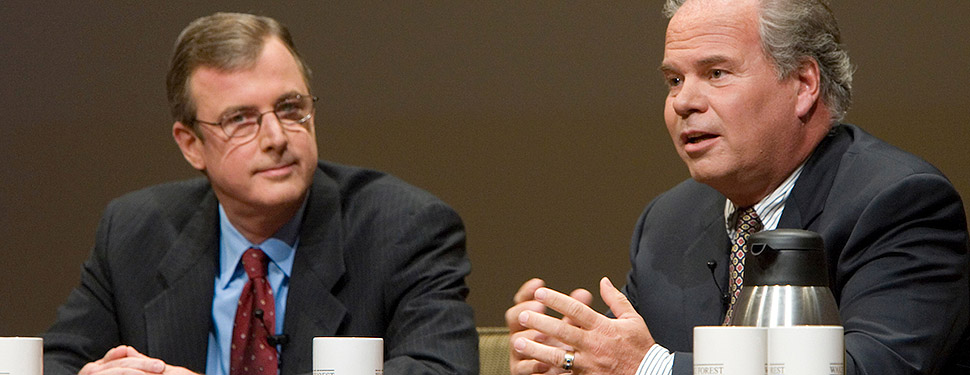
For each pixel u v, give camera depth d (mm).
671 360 3631
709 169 4520
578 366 3668
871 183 4316
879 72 8195
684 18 4566
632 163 8711
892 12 8180
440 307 4898
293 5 9094
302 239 5141
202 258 5234
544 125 8867
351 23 9062
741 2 4480
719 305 4824
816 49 4516
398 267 5066
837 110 4652
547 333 3660
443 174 8969
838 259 4312
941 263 4102
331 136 9062
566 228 8812
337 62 9070
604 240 8734
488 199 8922
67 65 9195
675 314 4969
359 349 3305
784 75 4469
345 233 5207
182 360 5070
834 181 4516
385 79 9039
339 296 5094
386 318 5086
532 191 8859
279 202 4879
